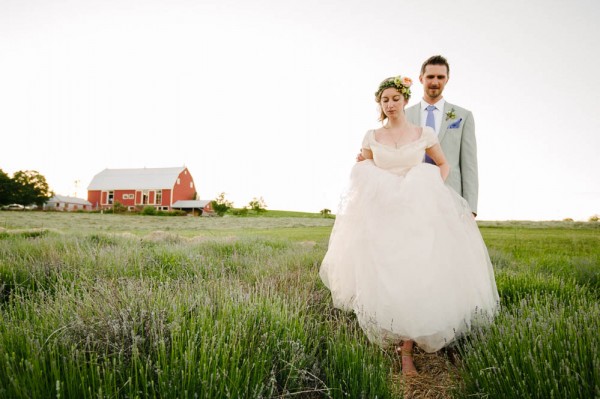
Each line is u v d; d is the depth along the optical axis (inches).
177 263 187.9
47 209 2374.5
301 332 90.0
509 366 74.9
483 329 99.0
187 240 395.5
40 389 56.2
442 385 89.0
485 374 74.6
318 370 78.1
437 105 161.2
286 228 1184.2
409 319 94.5
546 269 207.6
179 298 99.0
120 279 130.3
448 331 97.3
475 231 116.4
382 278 99.1
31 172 2709.2
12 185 2568.9
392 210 105.1
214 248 292.7
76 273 148.9
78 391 57.1
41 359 61.6
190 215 2193.7
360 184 119.6
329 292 143.5
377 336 97.3
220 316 89.9
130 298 96.1
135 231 846.5
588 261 204.1
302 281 161.2
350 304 117.6
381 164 119.7
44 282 142.3
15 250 206.4
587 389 60.6
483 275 111.3
